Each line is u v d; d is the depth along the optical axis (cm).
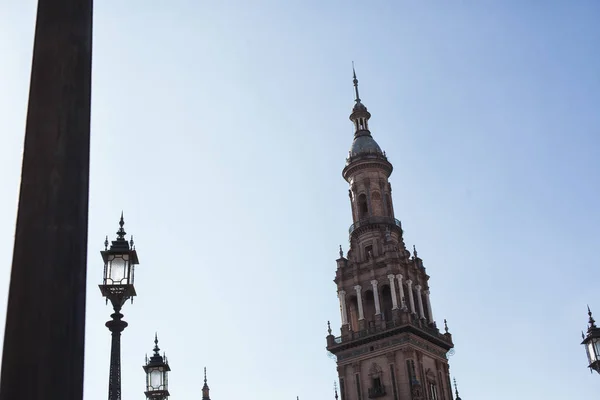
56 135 645
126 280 2195
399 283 8894
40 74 670
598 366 2845
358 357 8700
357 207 9750
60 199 626
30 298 591
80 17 704
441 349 9125
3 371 574
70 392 580
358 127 10431
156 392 2789
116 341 2147
